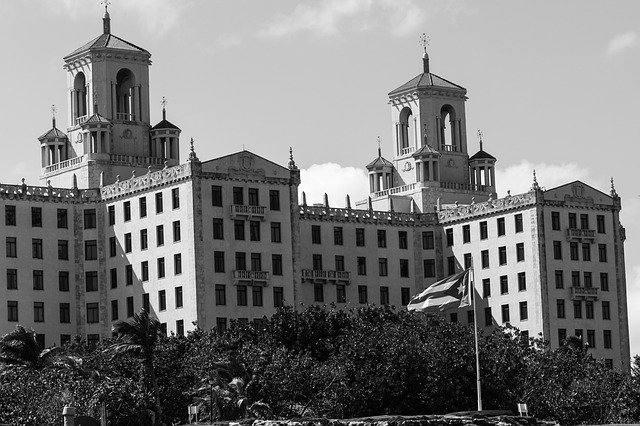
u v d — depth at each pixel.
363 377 198.00
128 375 195.12
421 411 198.88
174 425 193.25
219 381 193.75
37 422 167.12
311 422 139.25
